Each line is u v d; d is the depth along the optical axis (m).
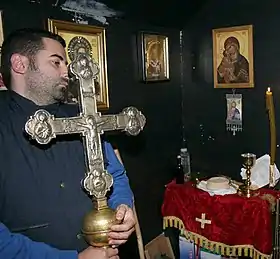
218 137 2.39
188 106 2.49
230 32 2.23
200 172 2.45
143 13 2.09
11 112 1.08
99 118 1.13
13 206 1.01
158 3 2.05
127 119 1.22
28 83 1.09
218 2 2.25
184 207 2.04
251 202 1.85
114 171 1.27
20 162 1.03
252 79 2.19
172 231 2.46
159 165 2.36
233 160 2.35
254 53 2.16
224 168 2.39
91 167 1.08
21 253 0.92
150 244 2.29
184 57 2.45
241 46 2.20
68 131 1.06
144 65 2.17
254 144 2.25
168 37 2.34
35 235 1.04
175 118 2.47
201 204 1.97
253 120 2.23
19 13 1.54
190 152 2.51
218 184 2.02
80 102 1.12
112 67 2.00
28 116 1.09
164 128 2.38
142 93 2.20
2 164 1.01
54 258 0.94
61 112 1.20
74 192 1.10
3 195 1.00
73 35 1.75
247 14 2.16
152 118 2.29
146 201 2.28
